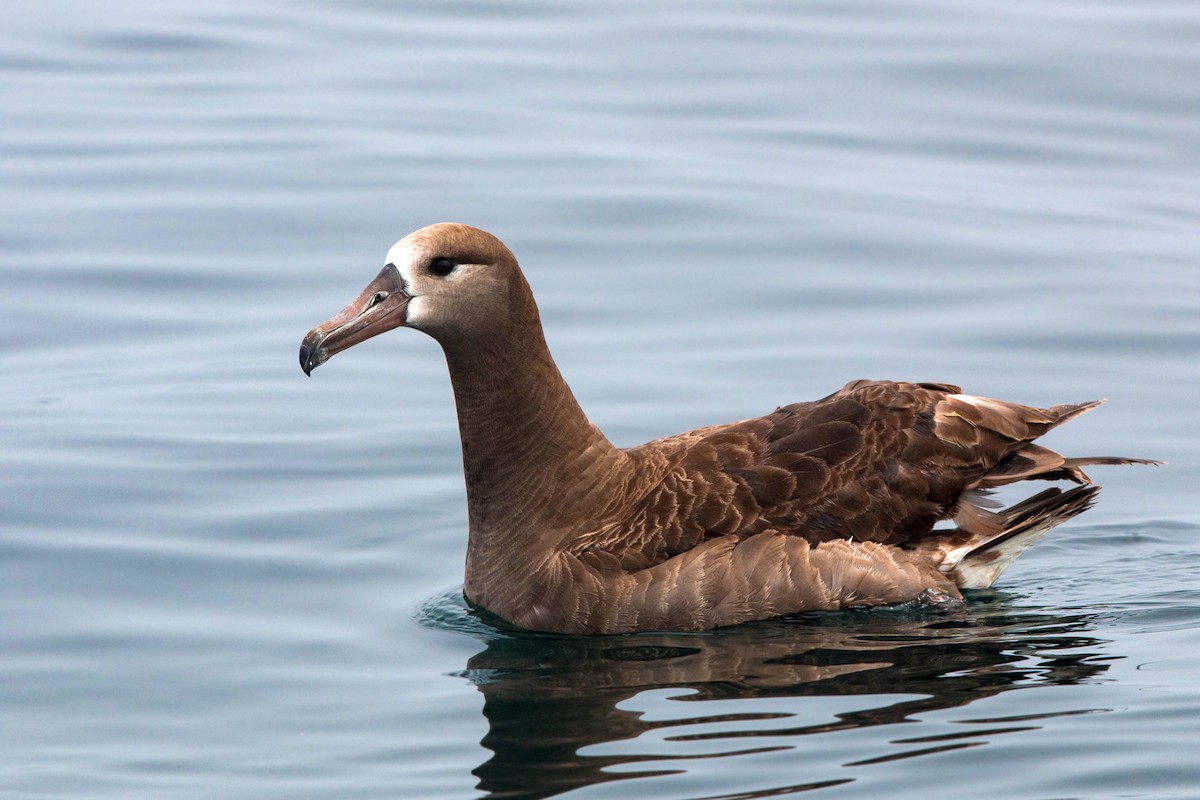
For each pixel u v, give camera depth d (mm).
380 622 13633
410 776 10844
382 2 30094
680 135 24828
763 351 18922
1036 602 13883
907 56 27516
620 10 29766
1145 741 10891
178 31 28703
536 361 13469
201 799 10625
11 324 19406
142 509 15570
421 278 13070
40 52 27594
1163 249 21703
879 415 13852
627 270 20844
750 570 13211
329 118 25125
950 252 21406
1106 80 26672
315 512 15688
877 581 13492
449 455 16891
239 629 13422
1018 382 18234
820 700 11789
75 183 22938
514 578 13586
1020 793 10227
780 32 28609
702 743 11102
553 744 11211
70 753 11320
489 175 23234
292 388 18234
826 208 22547
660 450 13766
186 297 20172
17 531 15016
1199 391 18125
